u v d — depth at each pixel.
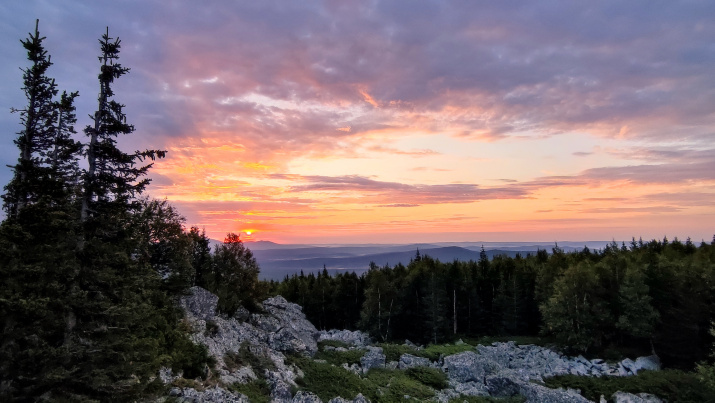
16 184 17.28
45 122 23.44
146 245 33.31
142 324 21.05
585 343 52.53
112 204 18.02
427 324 69.88
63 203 17.75
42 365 15.98
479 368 45.50
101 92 17.98
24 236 16.17
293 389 33.09
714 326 48.09
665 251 73.62
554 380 44.31
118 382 17.22
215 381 28.16
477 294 78.75
